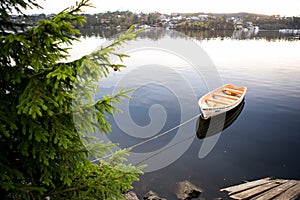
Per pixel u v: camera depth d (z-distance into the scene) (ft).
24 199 7.35
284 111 46.98
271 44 180.24
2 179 6.60
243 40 210.79
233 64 98.43
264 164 29.07
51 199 8.40
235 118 43.83
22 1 6.70
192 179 25.26
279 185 22.54
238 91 49.47
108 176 9.78
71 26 6.14
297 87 63.16
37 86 6.58
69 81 7.12
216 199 21.68
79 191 8.90
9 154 7.97
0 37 6.21
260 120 42.88
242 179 25.82
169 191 23.02
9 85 7.22
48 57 7.29
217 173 26.63
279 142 34.88
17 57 6.72
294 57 118.21
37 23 6.03
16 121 7.32
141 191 22.82
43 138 6.81
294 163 29.27
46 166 7.77
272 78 73.77
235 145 33.68
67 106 7.66
